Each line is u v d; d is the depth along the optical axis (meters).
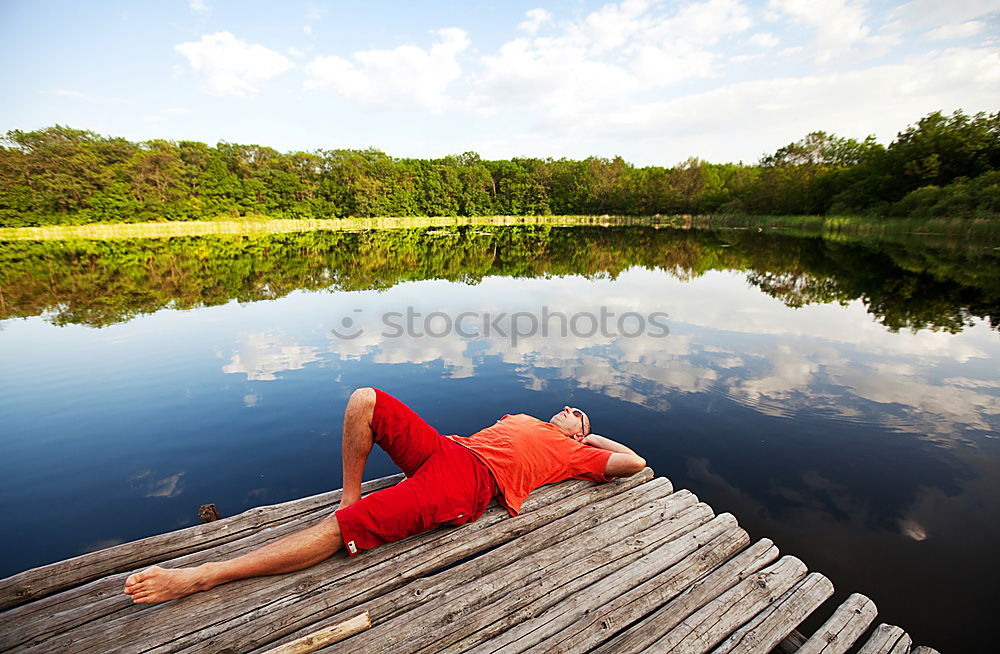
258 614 2.12
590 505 3.07
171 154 59.47
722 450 4.27
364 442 2.64
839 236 30.83
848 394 5.46
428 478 2.65
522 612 2.23
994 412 4.98
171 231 51.00
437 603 2.23
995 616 2.56
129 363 6.57
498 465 2.94
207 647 1.96
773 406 5.15
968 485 3.72
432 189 75.25
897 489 3.69
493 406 5.16
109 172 50.69
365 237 39.97
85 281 14.73
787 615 2.32
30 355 6.94
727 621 2.26
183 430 4.64
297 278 15.30
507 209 77.00
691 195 62.38
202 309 10.27
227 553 2.54
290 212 65.75
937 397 5.37
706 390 5.58
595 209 74.50
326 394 5.49
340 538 2.41
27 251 25.44
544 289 12.66
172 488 3.73
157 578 2.10
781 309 9.97
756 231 40.41
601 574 2.51
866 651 2.16
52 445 4.35
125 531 3.24
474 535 2.69
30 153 48.41
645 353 6.98
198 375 6.11
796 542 3.13
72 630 2.03
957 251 20.14
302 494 3.66
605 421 4.82
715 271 16.06
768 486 3.74
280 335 8.02
